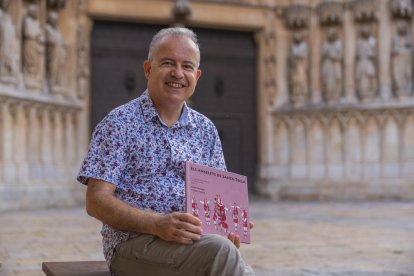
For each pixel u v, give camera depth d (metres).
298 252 7.60
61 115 16.98
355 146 19.19
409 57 18.66
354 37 19.44
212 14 19.31
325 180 19.23
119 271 3.36
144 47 18.95
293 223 11.30
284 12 20.00
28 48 15.73
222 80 19.75
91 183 3.29
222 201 3.33
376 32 19.19
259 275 6.02
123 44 18.73
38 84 16.08
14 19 15.37
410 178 18.34
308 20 19.73
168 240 3.08
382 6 19.09
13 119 15.05
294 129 19.77
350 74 19.38
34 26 15.92
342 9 19.45
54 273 3.52
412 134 18.52
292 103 19.89
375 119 19.03
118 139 3.33
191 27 19.42
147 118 3.42
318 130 19.58
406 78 18.67
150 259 3.12
